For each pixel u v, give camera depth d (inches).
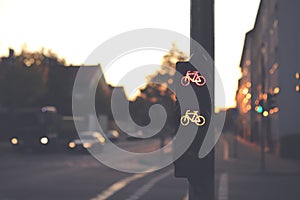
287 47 1615.4
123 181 855.1
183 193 686.5
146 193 685.9
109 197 639.8
